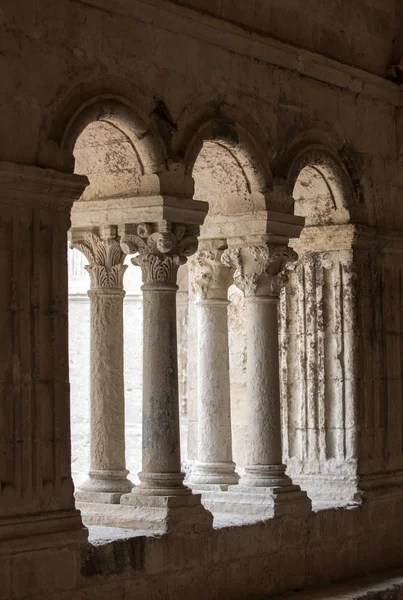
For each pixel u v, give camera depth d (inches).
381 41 738.2
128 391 847.7
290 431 729.0
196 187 671.8
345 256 717.3
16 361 522.9
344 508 689.0
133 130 583.5
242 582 617.9
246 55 641.0
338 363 717.9
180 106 604.1
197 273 696.4
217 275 693.9
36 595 517.0
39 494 527.2
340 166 705.6
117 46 573.6
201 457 693.3
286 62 661.9
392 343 743.7
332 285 722.8
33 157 532.4
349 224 710.5
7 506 516.1
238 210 660.7
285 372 732.0
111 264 636.7
